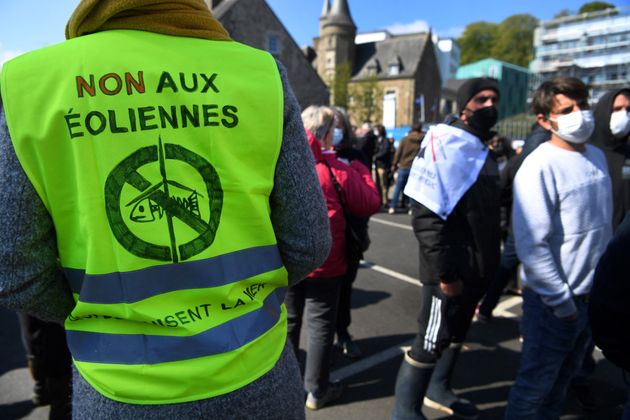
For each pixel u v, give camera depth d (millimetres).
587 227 1871
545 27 46188
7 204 818
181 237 860
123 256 842
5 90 821
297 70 36906
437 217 1982
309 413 2498
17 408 2502
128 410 858
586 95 1870
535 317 1965
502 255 3654
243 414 909
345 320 3156
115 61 842
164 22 889
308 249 970
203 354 875
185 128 860
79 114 825
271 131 916
